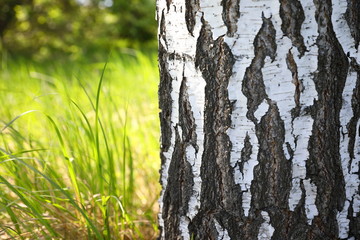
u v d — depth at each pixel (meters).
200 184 1.64
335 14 1.48
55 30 10.23
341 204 1.58
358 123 1.55
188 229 1.69
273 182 1.57
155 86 3.98
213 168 1.61
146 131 3.18
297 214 1.58
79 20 10.12
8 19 10.20
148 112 3.64
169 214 1.74
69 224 2.01
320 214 1.58
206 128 1.59
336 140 1.55
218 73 1.54
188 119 1.62
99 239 1.68
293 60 1.49
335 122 1.54
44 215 2.03
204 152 1.61
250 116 1.54
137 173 2.77
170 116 1.67
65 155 1.85
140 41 10.00
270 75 1.51
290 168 1.56
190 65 1.58
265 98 1.52
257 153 1.56
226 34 1.52
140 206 2.35
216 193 1.62
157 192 2.45
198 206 1.66
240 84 1.53
